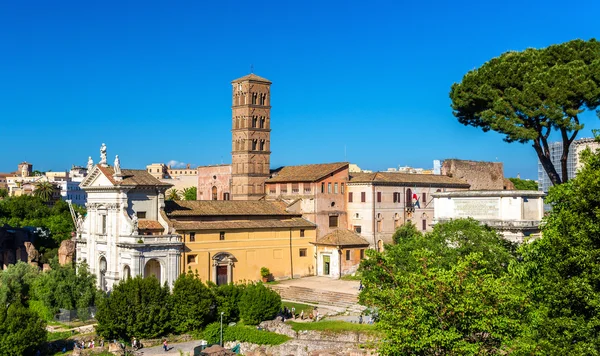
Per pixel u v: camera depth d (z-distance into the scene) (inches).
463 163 6200.8
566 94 2800.2
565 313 1802.4
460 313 1879.9
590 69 2834.6
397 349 1955.0
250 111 5575.8
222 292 3806.6
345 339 3292.3
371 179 5265.8
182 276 3799.2
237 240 4667.8
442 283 1927.9
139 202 4362.7
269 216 4943.4
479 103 3186.5
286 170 5689.0
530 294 1988.2
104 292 4062.5
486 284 1908.2
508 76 3029.0
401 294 2050.9
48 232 5920.3
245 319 3683.6
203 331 3686.0
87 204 4613.7
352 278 4852.4
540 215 3174.2
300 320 3747.5
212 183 6176.2
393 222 5398.6
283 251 4940.9
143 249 4119.1
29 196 7066.9
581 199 1863.9
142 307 3590.1
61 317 3932.1
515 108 2987.2
